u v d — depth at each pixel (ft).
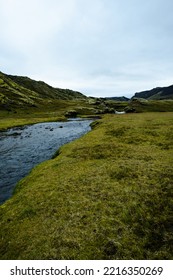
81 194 60.03
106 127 181.47
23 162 120.88
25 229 48.88
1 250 45.19
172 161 83.20
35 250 41.73
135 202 54.75
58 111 558.15
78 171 77.25
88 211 52.06
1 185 88.43
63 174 76.48
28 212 55.16
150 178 67.56
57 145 165.07
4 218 55.77
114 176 70.03
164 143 115.24
